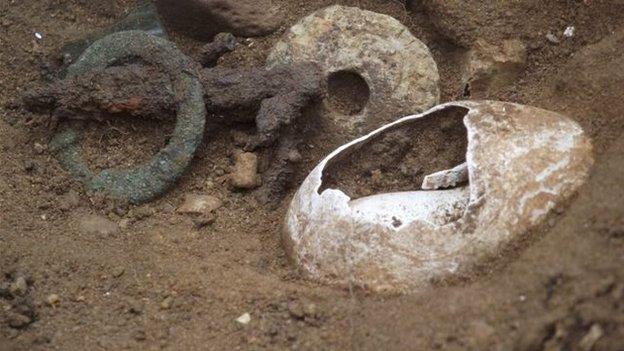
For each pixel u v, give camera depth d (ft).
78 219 0.77
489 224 0.64
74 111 0.80
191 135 0.79
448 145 0.77
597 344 0.58
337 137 0.81
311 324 0.65
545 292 0.61
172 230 0.76
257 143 0.78
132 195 0.78
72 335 0.67
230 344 0.65
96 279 0.71
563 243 0.63
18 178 0.80
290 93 0.79
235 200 0.79
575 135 0.69
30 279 0.70
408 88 0.81
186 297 0.69
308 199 0.69
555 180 0.66
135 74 0.80
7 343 0.66
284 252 0.72
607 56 0.76
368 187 0.77
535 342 0.59
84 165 0.80
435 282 0.64
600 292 0.59
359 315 0.64
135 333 0.67
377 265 0.65
